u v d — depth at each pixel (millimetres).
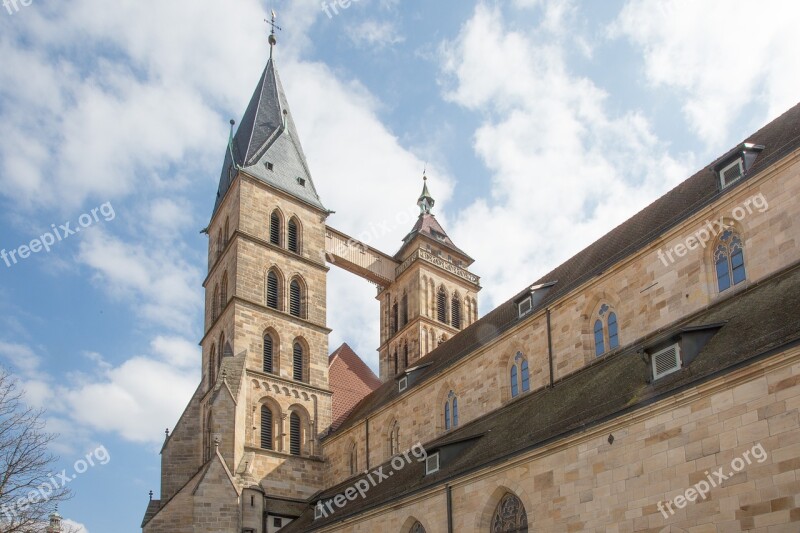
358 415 68062
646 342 39969
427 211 96562
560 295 46781
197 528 55438
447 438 52594
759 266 35312
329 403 72250
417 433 57812
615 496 30422
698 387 27781
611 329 43531
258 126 81438
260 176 76250
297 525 59438
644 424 29844
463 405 53625
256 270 71875
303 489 66938
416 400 58938
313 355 72812
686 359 30922
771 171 35406
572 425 34094
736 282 36688
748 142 42344
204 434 67375
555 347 46469
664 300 39875
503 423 44906
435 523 40844
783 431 24766
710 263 38188
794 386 24750
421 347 82062
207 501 56375
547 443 34125
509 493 36750
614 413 31062
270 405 68375
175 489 66312
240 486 59906
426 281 85500
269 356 70438
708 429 27266
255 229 73750
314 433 70125
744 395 26297
